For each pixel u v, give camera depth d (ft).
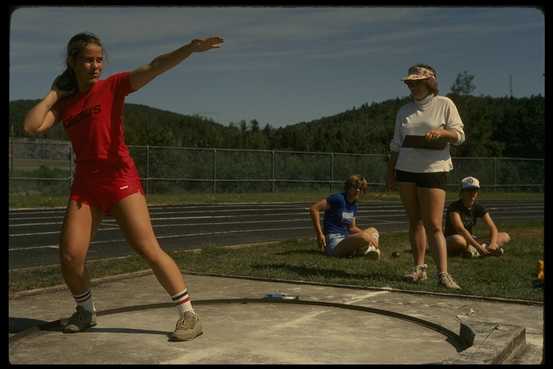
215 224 50.93
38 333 14.39
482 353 11.48
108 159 13.56
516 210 78.54
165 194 87.04
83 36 13.35
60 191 82.28
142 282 22.12
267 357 12.32
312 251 31.65
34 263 28.60
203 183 90.63
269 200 82.74
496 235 30.48
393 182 23.40
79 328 14.53
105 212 14.11
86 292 14.64
